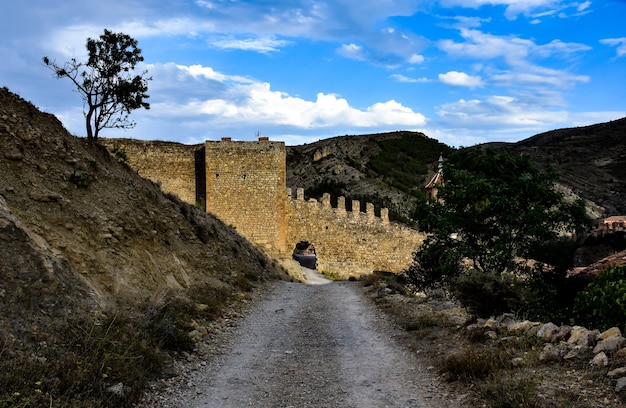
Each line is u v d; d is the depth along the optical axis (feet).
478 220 76.64
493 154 82.33
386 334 48.65
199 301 56.85
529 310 44.93
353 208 174.40
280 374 35.96
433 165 451.94
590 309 38.32
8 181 47.44
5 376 24.90
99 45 80.69
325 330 51.85
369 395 31.07
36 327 31.58
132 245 56.80
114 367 30.12
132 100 82.94
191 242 79.25
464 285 46.57
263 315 59.57
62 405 24.50
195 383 33.06
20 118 57.11
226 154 153.79
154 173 150.00
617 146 461.37
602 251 121.49
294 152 465.47
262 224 155.74
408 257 181.47
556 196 73.77
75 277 40.22
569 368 29.43
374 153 469.57
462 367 32.45
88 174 60.13
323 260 168.45
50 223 46.96
